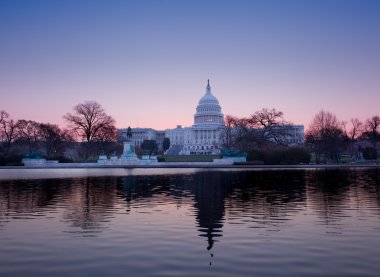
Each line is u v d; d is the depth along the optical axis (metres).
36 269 11.98
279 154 101.31
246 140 122.44
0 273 11.62
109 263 12.52
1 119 125.75
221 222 19.31
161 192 33.53
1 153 128.75
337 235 16.34
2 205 25.58
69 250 14.10
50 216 21.33
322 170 71.44
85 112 123.12
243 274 11.39
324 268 11.93
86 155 127.75
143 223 19.14
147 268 11.98
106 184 42.28
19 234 16.80
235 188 36.72
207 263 12.46
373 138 149.75
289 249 14.10
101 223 19.19
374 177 51.66
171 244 14.88
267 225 18.52
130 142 104.69
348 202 26.28
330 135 117.44
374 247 14.36
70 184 42.50
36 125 136.50
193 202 26.77
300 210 22.89
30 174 63.50
